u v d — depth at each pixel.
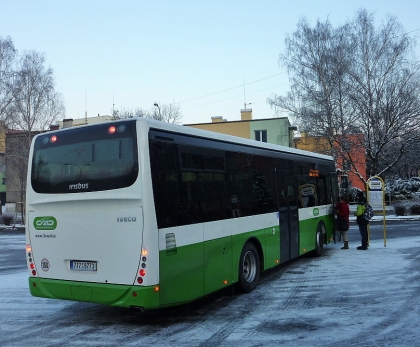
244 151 7.91
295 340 5.24
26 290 8.60
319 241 11.67
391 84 25.80
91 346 5.25
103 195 5.63
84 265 5.86
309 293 7.65
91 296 5.73
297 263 10.73
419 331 5.51
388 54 26.20
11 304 7.47
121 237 5.53
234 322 6.06
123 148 5.61
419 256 11.37
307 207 10.93
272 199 8.95
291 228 9.79
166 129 5.88
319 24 28.66
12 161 35.81
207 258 6.44
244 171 7.85
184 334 5.60
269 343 5.16
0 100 32.81
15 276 10.21
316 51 28.12
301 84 28.30
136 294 5.36
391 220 24.98
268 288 8.11
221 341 5.28
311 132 27.30
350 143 26.41
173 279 5.68
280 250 9.14
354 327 5.70
